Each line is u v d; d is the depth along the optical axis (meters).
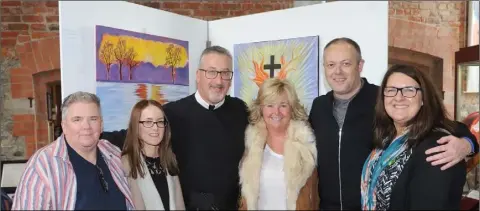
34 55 3.46
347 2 2.22
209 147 2.04
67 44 1.93
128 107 2.22
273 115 1.82
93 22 2.03
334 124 1.89
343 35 2.24
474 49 2.54
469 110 2.80
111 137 2.06
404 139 1.58
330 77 1.89
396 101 1.57
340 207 1.87
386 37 2.10
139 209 1.66
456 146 1.43
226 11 3.58
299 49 2.45
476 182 2.44
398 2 3.57
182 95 2.61
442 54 3.61
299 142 1.80
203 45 2.80
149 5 3.47
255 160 1.82
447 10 3.59
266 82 1.87
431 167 1.43
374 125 1.75
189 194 1.97
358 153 1.83
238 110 2.17
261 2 3.59
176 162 1.85
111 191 1.63
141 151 1.73
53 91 3.66
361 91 1.90
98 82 2.05
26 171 1.56
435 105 1.55
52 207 1.52
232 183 2.03
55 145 1.62
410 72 1.57
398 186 1.52
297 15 2.45
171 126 2.05
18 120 3.47
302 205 1.78
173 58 2.54
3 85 3.43
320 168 1.91
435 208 1.40
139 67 2.29
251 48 2.68
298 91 2.47
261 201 1.78
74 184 1.57
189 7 3.54
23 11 3.43
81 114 1.60
